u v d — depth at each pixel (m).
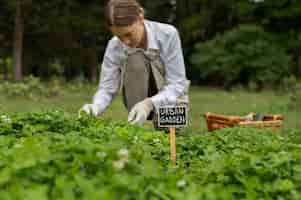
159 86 4.70
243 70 28.28
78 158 2.33
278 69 27.34
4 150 2.60
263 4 29.16
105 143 2.99
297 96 13.26
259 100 16.55
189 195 2.05
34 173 2.11
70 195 1.92
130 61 4.66
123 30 4.01
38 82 15.43
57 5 27.53
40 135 3.29
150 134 3.65
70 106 9.61
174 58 4.61
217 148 3.78
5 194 1.85
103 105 4.77
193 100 17.12
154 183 2.21
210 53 28.34
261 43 27.12
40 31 27.86
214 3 31.64
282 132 6.30
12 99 13.15
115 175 2.12
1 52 32.06
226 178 2.47
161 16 36.22
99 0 29.78
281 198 2.28
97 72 35.38
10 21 28.41
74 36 30.16
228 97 18.70
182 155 3.47
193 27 32.53
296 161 2.79
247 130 4.95
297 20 29.45
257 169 2.54
